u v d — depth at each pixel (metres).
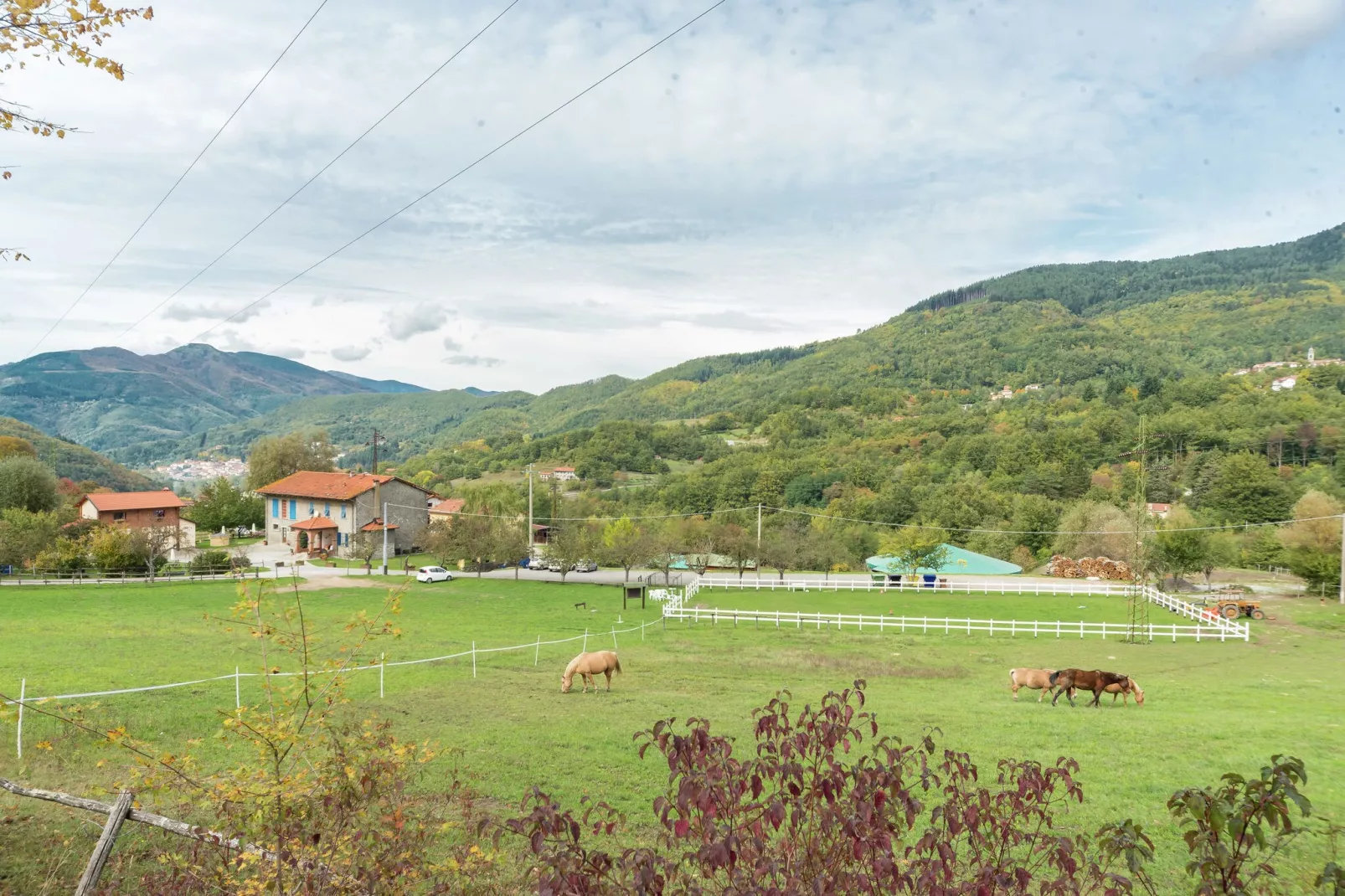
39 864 9.86
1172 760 17.03
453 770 15.14
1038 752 17.47
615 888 5.10
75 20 7.35
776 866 4.73
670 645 37.78
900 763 5.66
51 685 23.80
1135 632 42.03
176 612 46.62
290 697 7.52
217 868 7.12
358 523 86.19
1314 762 16.83
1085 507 83.50
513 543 72.06
